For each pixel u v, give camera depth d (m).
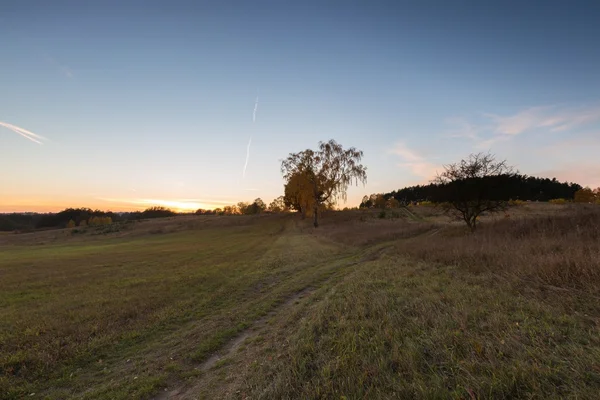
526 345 3.64
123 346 5.94
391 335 4.34
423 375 3.28
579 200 61.78
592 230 11.72
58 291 11.04
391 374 3.39
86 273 14.91
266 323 6.73
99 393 4.22
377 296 6.46
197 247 27.56
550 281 6.15
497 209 19.80
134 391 4.22
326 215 55.31
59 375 4.87
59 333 6.51
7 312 8.44
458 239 14.57
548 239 10.98
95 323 7.15
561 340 3.72
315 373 3.69
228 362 4.86
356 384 3.26
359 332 4.62
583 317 4.38
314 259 15.75
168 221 77.94
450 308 5.16
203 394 3.93
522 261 7.68
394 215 54.28
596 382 2.83
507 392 2.81
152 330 6.72
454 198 20.31
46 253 30.42
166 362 5.10
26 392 4.39
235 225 64.50
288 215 72.25
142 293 10.01
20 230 95.62
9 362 5.16
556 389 2.78
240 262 16.12
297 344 4.63
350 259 14.86
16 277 14.57
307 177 39.81
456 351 3.69
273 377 3.78
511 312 4.80
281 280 11.32
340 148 40.06
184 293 9.86
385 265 10.68
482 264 8.62
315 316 5.92
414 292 6.54
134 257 21.44
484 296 5.75
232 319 7.11
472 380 3.02
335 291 7.82
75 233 67.50
